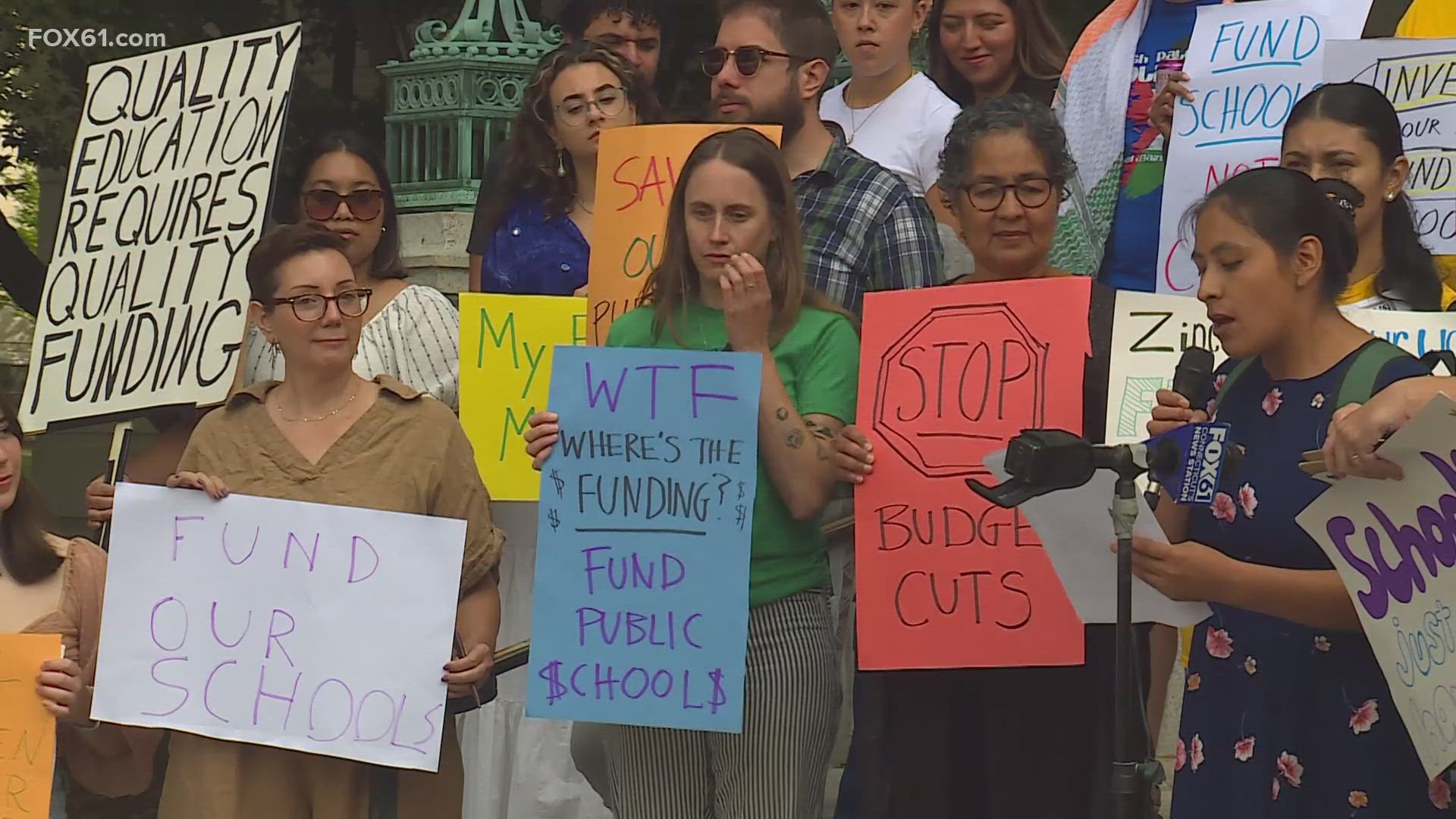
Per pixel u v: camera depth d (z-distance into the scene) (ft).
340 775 24.72
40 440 43.98
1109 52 30.96
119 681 24.30
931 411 23.85
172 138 30.78
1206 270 20.42
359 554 24.41
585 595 23.72
